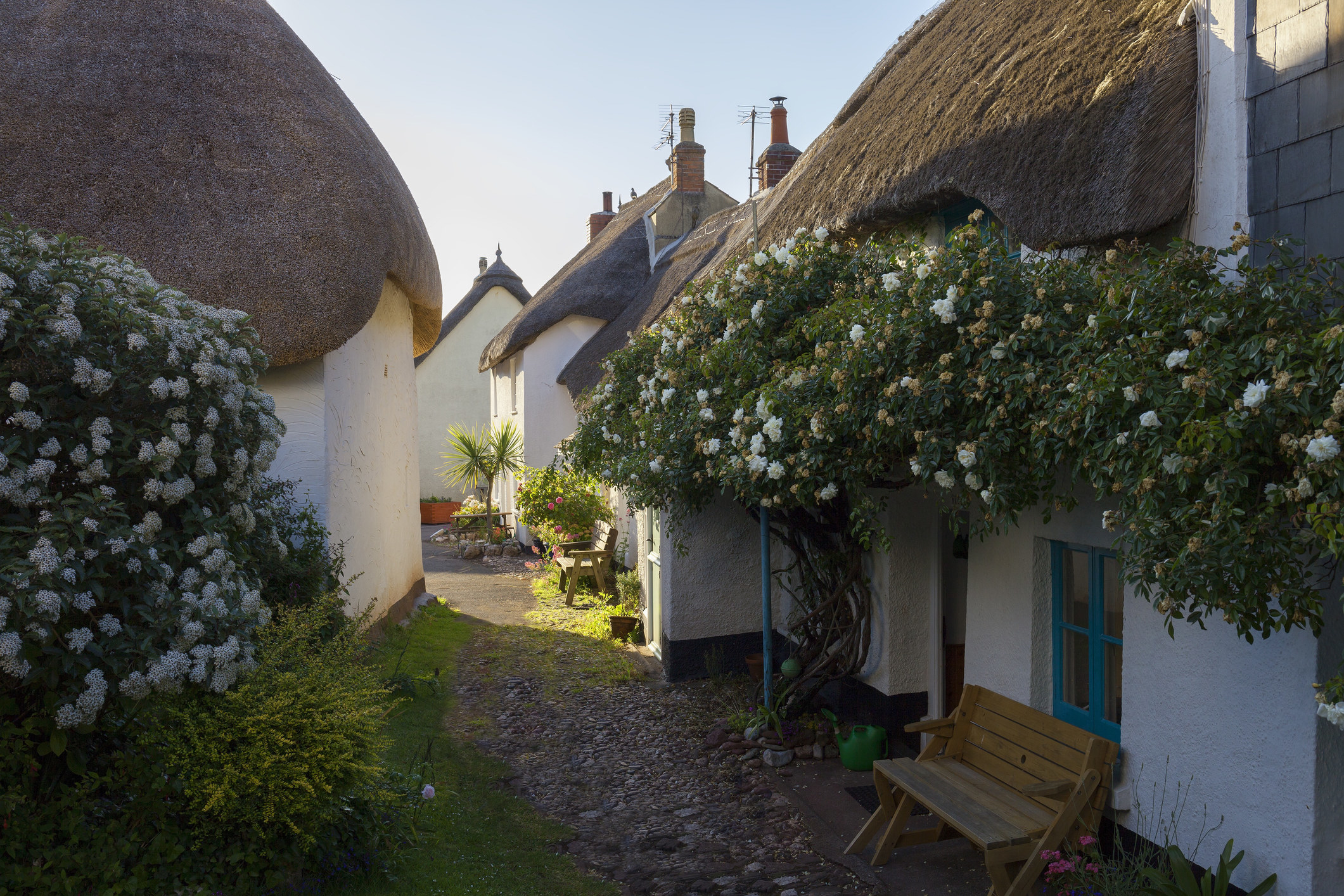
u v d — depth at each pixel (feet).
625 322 48.85
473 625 33.65
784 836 15.80
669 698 24.59
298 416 23.08
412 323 35.94
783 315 17.29
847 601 20.42
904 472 16.44
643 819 16.87
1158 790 11.98
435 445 79.51
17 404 10.29
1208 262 9.72
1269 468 8.66
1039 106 14.93
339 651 14.44
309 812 11.46
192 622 10.94
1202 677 11.27
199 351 12.07
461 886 13.00
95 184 21.29
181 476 11.77
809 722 20.68
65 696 10.34
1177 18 13.25
